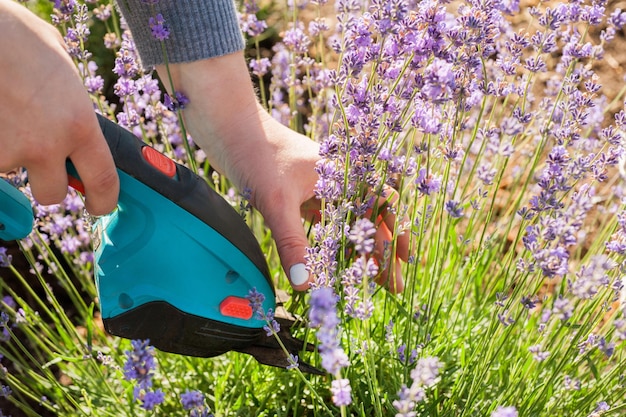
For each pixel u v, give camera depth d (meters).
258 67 0.85
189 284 0.57
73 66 0.48
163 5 0.63
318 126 0.85
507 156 0.65
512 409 0.46
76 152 0.50
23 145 0.47
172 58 0.65
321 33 0.77
